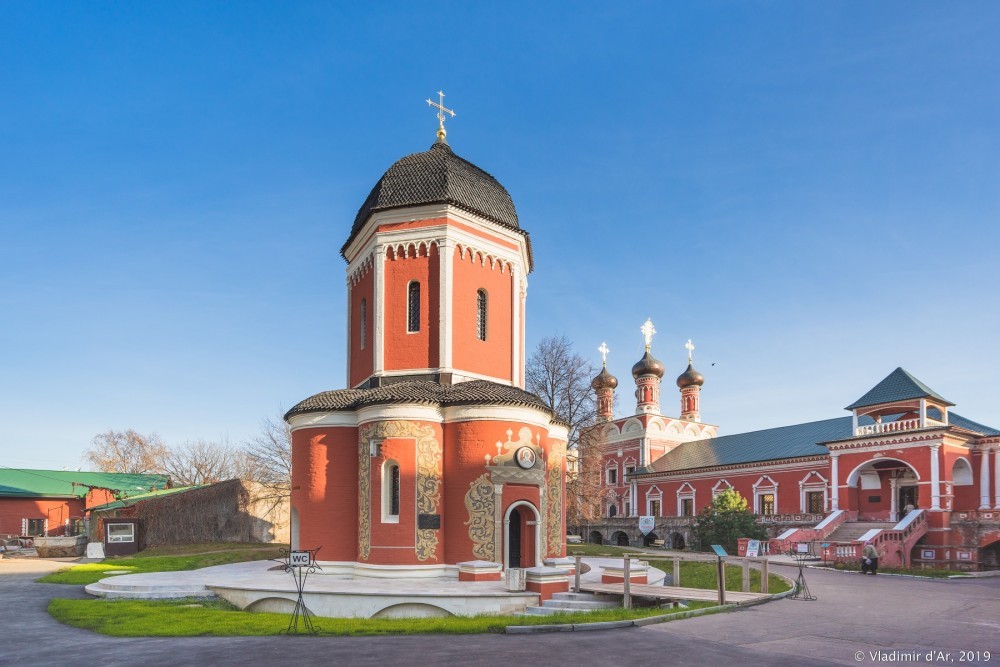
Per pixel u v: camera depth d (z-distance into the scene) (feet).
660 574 89.66
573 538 194.59
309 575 83.05
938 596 71.51
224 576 83.10
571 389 172.14
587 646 45.06
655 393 245.04
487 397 82.17
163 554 128.16
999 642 45.29
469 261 94.68
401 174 96.89
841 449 156.87
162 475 228.43
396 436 81.35
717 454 210.18
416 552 79.46
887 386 153.07
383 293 93.71
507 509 80.59
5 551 160.97
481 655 43.11
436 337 90.89
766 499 185.88
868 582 89.71
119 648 46.96
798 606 61.41
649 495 221.66
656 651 42.88
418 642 48.03
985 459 143.74
